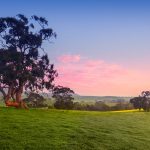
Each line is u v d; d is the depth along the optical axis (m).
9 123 43.75
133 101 100.25
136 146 35.47
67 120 52.94
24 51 72.50
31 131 38.84
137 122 59.19
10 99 72.12
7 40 72.38
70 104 88.44
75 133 39.91
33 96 80.06
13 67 69.88
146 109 96.94
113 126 50.09
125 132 44.97
